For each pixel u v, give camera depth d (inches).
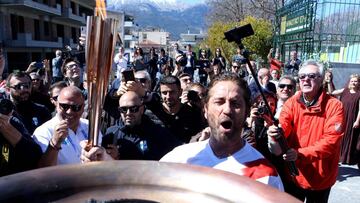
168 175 42.8
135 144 134.8
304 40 488.4
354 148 251.3
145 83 186.4
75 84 226.7
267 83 239.0
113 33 63.4
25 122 163.8
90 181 41.4
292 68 451.8
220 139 72.1
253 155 74.0
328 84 297.0
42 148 123.0
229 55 952.9
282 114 139.1
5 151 106.1
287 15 604.1
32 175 39.9
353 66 429.7
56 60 470.3
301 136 133.6
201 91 163.6
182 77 229.1
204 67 454.3
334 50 487.2
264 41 952.9
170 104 163.2
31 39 1470.2
